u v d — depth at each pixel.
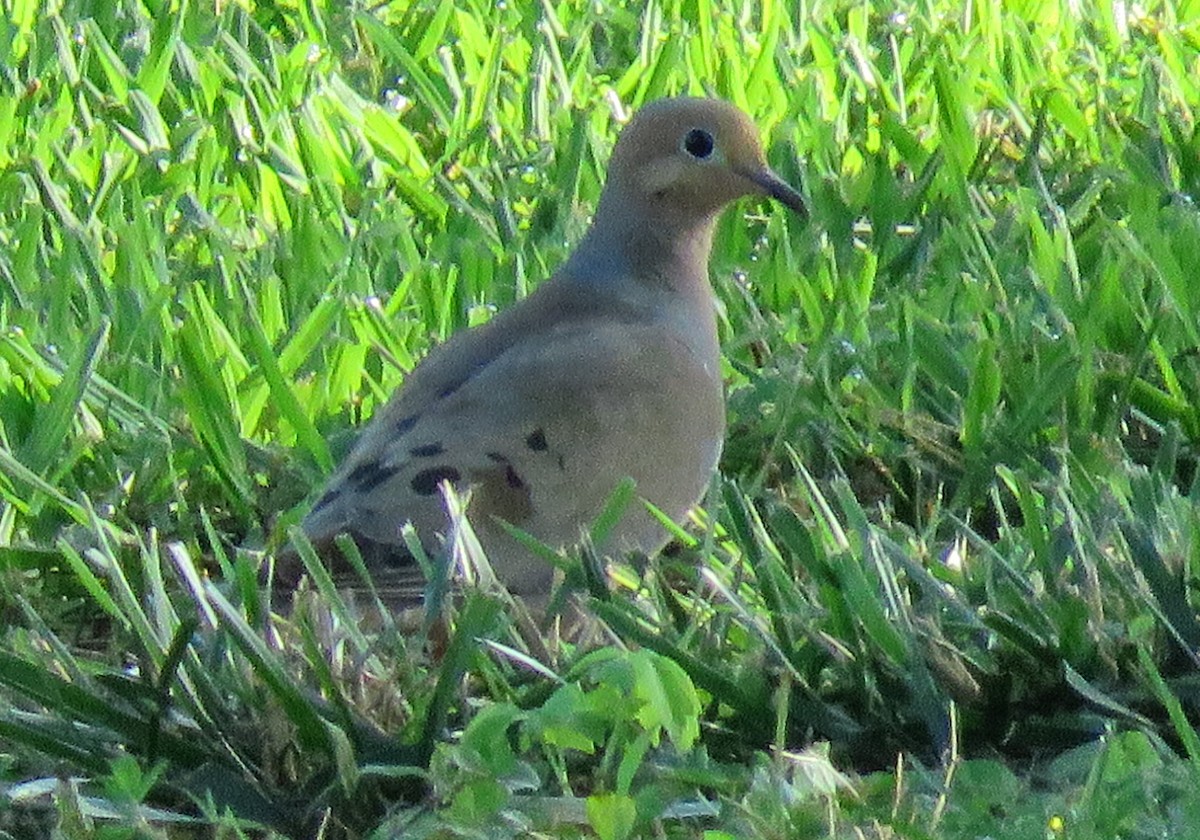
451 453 9.53
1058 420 11.42
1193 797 7.81
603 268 10.70
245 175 15.10
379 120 15.48
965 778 8.27
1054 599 9.45
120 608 9.66
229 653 8.75
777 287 13.11
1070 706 9.11
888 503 11.19
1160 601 9.28
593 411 9.78
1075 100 16.23
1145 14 18.20
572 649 9.28
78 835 7.94
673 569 10.38
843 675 9.11
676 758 8.55
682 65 16.70
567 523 9.68
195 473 11.43
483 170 14.99
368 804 8.38
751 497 10.86
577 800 8.05
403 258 13.63
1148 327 11.72
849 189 14.53
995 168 15.03
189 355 10.97
